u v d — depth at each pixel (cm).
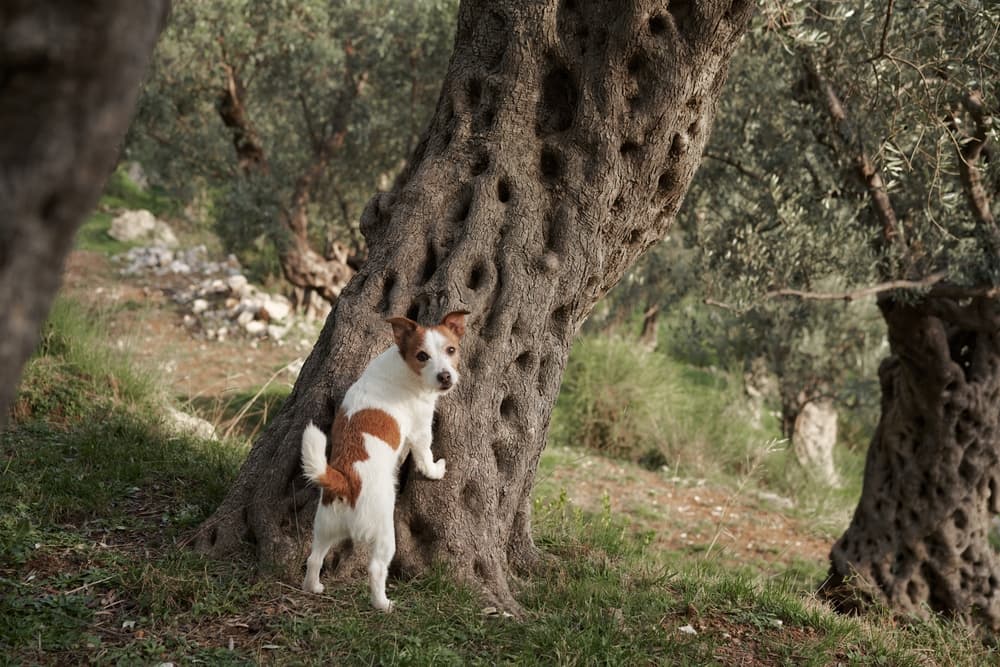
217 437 809
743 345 1566
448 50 1289
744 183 909
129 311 1636
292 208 1516
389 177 1541
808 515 1230
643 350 1534
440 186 534
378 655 376
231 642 378
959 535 802
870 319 1441
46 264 141
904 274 754
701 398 1573
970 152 720
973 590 808
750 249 801
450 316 445
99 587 413
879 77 731
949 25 659
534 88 537
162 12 151
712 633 459
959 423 793
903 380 811
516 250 512
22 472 574
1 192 133
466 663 382
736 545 1042
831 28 740
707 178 926
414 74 1337
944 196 718
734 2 519
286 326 1653
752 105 895
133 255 2114
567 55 533
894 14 705
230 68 1377
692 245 944
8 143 135
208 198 2405
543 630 416
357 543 438
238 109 1415
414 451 448
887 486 833
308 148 1555
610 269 570
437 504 466
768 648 456
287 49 1363
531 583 509
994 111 674
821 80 763
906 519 814
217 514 482
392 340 496
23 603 385
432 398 442
